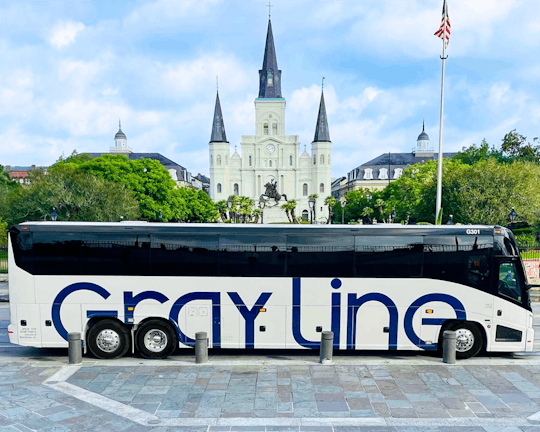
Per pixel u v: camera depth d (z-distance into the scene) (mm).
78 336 9375
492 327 9531
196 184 127250
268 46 97250
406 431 6402
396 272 9445
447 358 9422
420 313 9508
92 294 9477
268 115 97438
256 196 97188
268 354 10258
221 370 9016
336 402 7398
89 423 6641
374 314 9508
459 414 6961
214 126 96062
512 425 6602
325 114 95750
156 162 48281
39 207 32375
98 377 8586
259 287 9484
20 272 9477
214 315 9539
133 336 9805
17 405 7285
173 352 10266
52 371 8953
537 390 7977
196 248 9430
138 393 7781
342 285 9469
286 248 9430
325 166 96000
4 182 55875
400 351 10555
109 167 41656
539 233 35438
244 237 9438
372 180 95500
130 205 35000
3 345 11062
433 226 9570
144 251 9438
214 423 6645
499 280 9500
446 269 9445
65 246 9430
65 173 33500
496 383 8312
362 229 9453
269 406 7238
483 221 30625
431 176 41406
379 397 7613
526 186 30797
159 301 9500
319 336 9586
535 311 15227
